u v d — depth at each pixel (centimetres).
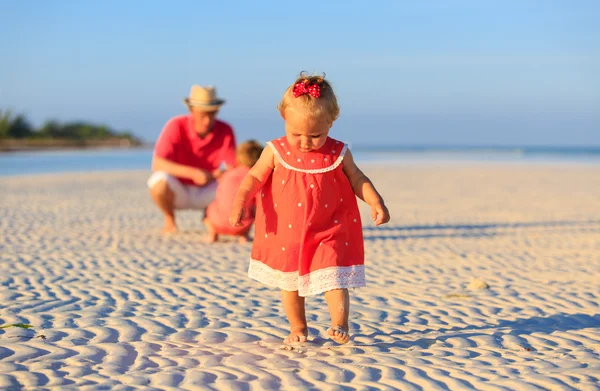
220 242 806
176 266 638
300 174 358
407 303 484
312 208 354
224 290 529
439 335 393
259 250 372
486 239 837
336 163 361
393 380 307
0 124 7019
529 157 5409
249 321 427
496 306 473
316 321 425
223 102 834
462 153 6950
